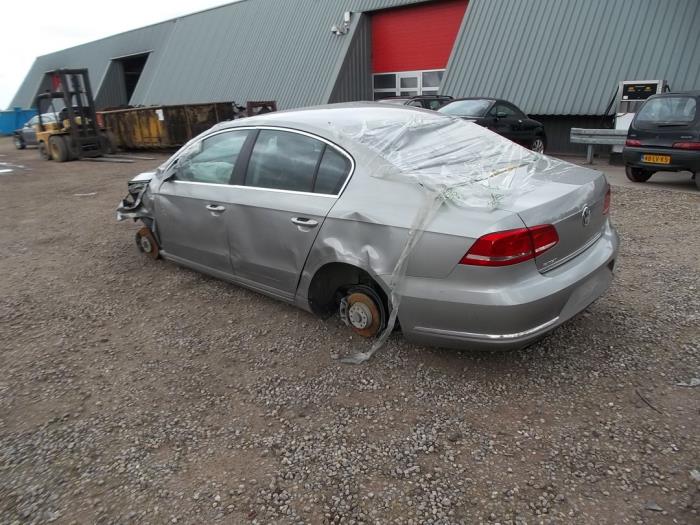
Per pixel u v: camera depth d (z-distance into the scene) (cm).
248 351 370
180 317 431
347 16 1980
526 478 244
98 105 3266
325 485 246
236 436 283
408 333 320
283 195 374
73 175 1374
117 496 246
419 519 225
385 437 277
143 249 575
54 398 326
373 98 2077
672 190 852
